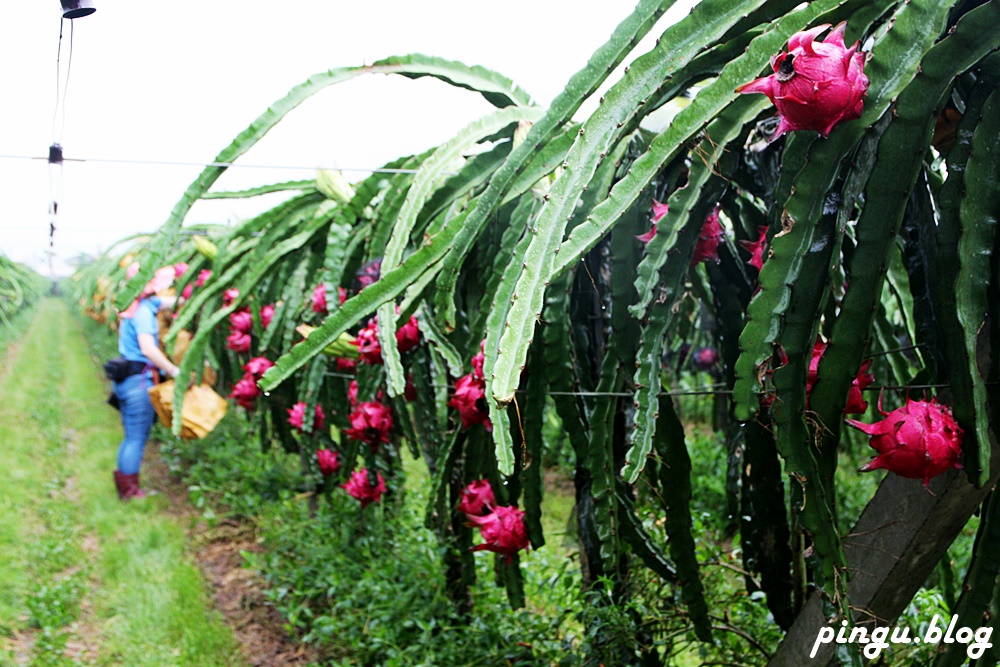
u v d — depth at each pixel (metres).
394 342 1.46
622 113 0.97
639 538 1.60
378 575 2.66
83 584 3.14
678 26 0.96
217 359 4.25
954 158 0.88
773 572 1.59
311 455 3.09
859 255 0.88
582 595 1.83
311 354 1.33
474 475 1.91
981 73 0.88
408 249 1.76
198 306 2.85
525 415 1.55
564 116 1.13
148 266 1.46
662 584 1.87
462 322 1.94
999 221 0.88
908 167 0.85
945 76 0.82
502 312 1.12
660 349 1.13
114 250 8.70
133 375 4.14
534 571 2.46
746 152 1.43
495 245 1.68
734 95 0.92
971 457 0.88
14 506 3.95
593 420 1.36
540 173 1.21
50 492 4.26
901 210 0.86
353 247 2.19
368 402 2.19
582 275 1.61
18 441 5.29
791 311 0.91
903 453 0.89
